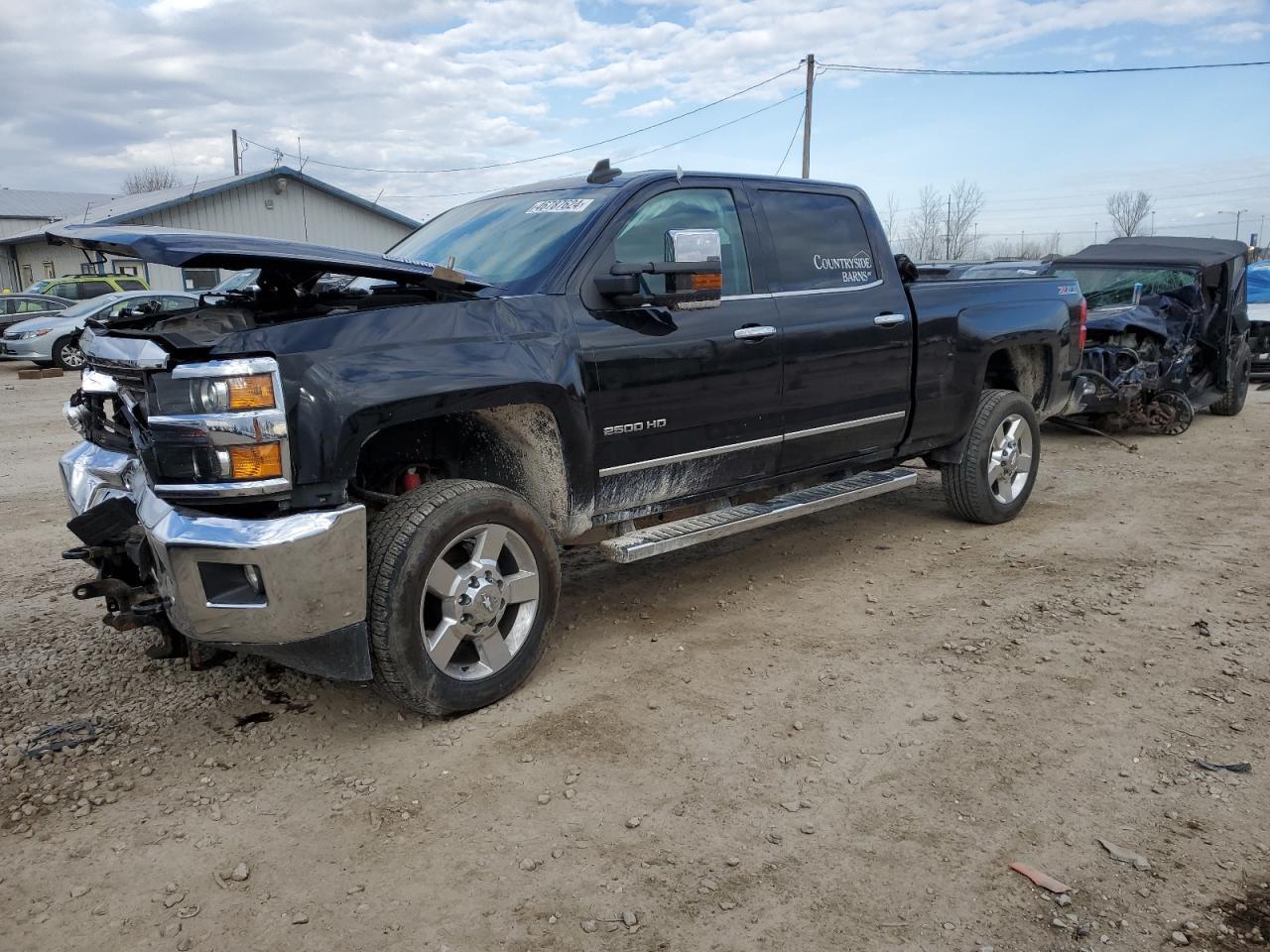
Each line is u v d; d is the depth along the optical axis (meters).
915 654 4.18
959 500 6.10
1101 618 4.58
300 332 3.18
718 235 4.10
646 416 4.10
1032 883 2.65
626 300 3.95
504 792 3.13
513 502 3.66
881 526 6.31
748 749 3.38
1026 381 6.47
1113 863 2.74
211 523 3.06
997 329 5.80
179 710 3.73
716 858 2.78
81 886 2.68
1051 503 6.93
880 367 5.15
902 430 5.43
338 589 3.19
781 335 4.61
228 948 2.43
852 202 5.28
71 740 3.49
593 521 4.11
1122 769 3.23
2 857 2.82
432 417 3.76
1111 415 10.04
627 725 3.56
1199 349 10.67
